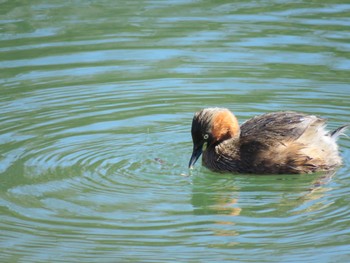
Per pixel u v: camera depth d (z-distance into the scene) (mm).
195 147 14094
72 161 13961
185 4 23094
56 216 11961
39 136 14961
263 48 19375
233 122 14367
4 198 12531
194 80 17672
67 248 10992
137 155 14305
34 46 19750
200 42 19938
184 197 12742
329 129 14992
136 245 11078
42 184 13062
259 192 13094
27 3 23219
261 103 16375
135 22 21516
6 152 14258
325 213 12023
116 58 19062
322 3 22797
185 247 11047
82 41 20156
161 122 15680
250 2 23172
